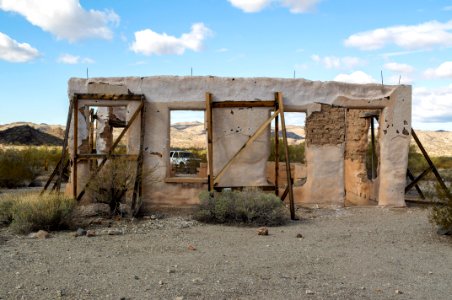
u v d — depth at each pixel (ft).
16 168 66.18
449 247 28.63
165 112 43.91
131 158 41.75
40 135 251.80
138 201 39.55
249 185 44.01
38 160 94.68
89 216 38.34
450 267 23.73
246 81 44.52
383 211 44.11
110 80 43.78
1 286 18.72
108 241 28.96
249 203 37.06
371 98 46.47
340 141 45.83
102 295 17.99
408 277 21.74
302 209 43.93
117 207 39.32
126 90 43.45
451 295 19.06
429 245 29.17
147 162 43.55
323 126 45.62
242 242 29.19
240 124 44.27
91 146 54.44
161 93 43.96
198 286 19.36
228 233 32.40
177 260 23.99
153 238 30.25
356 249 27.68
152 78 43.98
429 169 48.98
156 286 19.24
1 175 64.44
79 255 24.73
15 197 36.76
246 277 20.94
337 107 45.85
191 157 102.22
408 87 47.14
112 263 23.09
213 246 27.86
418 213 43.19
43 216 32.09
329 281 20.70
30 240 28.76
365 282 20.71
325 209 44.42
